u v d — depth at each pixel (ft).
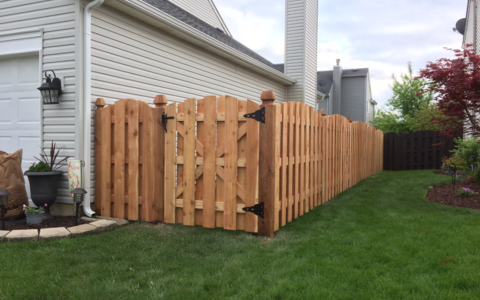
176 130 14.66
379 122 72.90
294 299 8.02
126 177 15.88
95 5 15.57
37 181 15.07
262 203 13.10
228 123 13.48
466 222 14.78
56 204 16.42
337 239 12.65
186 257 10.87
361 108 104.37
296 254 11.07
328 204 19.71
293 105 15.37
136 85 19.19
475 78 18.43
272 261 10.50
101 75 16.72
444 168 34.04
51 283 8.79
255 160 13.12
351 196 22.39
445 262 10.20
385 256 10.71
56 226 14.10
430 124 48.11
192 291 8.42
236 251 11.46
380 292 8.34
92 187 16.26
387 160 42.34
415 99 73.05
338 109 102.63
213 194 13.85
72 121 15.84
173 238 12.87
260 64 33.17
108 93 17.21
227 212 13.52
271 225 13.02
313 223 15.19
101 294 8.26
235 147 13.39
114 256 10.78
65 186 16.12
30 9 16.72
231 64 30.37
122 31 18.12
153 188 15.15
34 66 17.26
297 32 43.42
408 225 14.46
